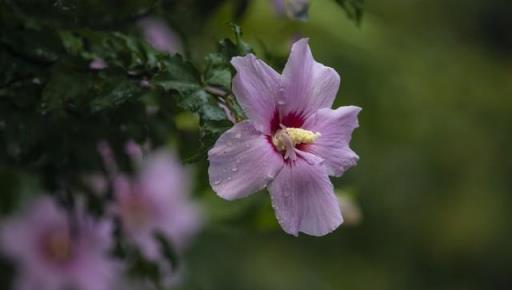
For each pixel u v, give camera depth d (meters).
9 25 1.02
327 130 0.99
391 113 1.87
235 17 1.17
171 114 1.08
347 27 1.54
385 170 2.18
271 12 1.28
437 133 2.26
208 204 1.44
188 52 1.11
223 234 1.85
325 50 1.58
